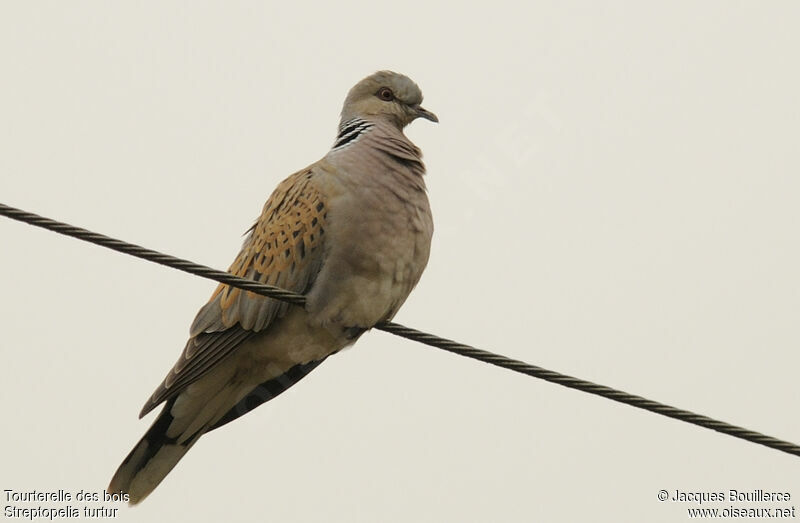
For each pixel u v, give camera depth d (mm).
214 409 11992
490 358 10258
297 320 11492
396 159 11797
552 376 10078
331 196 11398
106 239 9195
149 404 11172
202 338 11461
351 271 11328
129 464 11789
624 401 10039
